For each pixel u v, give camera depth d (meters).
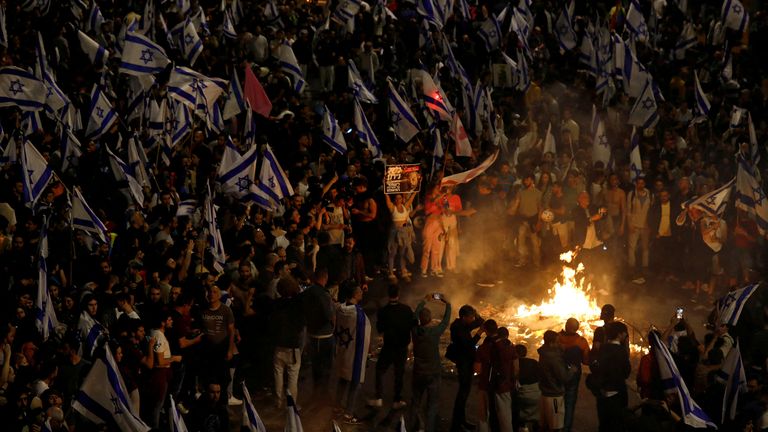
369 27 65.06
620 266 47.84
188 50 54.47
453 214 46.34
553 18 70.31
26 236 36.75
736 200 42.75
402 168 44.84
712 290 44.09
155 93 46.53
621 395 30.12
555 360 30.30
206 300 33.41
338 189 45.56
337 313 32.94
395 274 46.34
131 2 62.41
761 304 36.16
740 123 56.66
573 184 46.25
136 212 38.72
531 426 31.22
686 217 44.94
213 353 32.69
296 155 48.75
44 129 48.03
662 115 57.44
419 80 54.81
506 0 70.00
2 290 34.69
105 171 41.50
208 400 28.48
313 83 59.72
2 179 40.56
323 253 42.34
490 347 30.64
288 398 24.14
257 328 35.50
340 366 32.88
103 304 32.91
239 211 41.34
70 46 56.81
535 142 54.22
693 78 65.56
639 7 65.25
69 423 28.64
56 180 39.91
